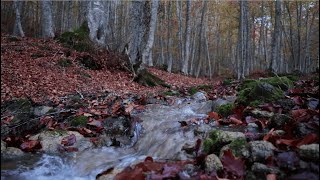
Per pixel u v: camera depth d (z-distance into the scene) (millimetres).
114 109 5012
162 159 2936
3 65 8703
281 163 2221
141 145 3709
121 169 2869
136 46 11641
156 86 10125
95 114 4797
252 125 3439
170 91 8422
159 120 4309
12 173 2854
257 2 29188
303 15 33469
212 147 2744
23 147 3348
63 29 24000
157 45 34156
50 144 3562
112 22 20031
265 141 2516
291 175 2127
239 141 2602
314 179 1974
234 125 3568
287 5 25812
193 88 8727
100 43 14039
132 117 4520
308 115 3006
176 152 3043
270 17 32625
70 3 24469
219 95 6902
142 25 11617
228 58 44594
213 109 4988
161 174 2309
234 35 39031
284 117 3170
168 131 3719
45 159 3230
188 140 3260
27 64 9383
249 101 4289
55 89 7547
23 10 24062
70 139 3691
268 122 3289
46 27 16391
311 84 5859
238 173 2307
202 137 3244
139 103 5895
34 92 7023
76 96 6699
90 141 3803
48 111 5043
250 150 2477
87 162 3232
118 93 7520
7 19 22203
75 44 12398
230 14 30844
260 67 36156
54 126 4250
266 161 2326
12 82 7488
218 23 33250
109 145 3812
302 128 2744
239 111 3910
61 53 11258
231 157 2395
